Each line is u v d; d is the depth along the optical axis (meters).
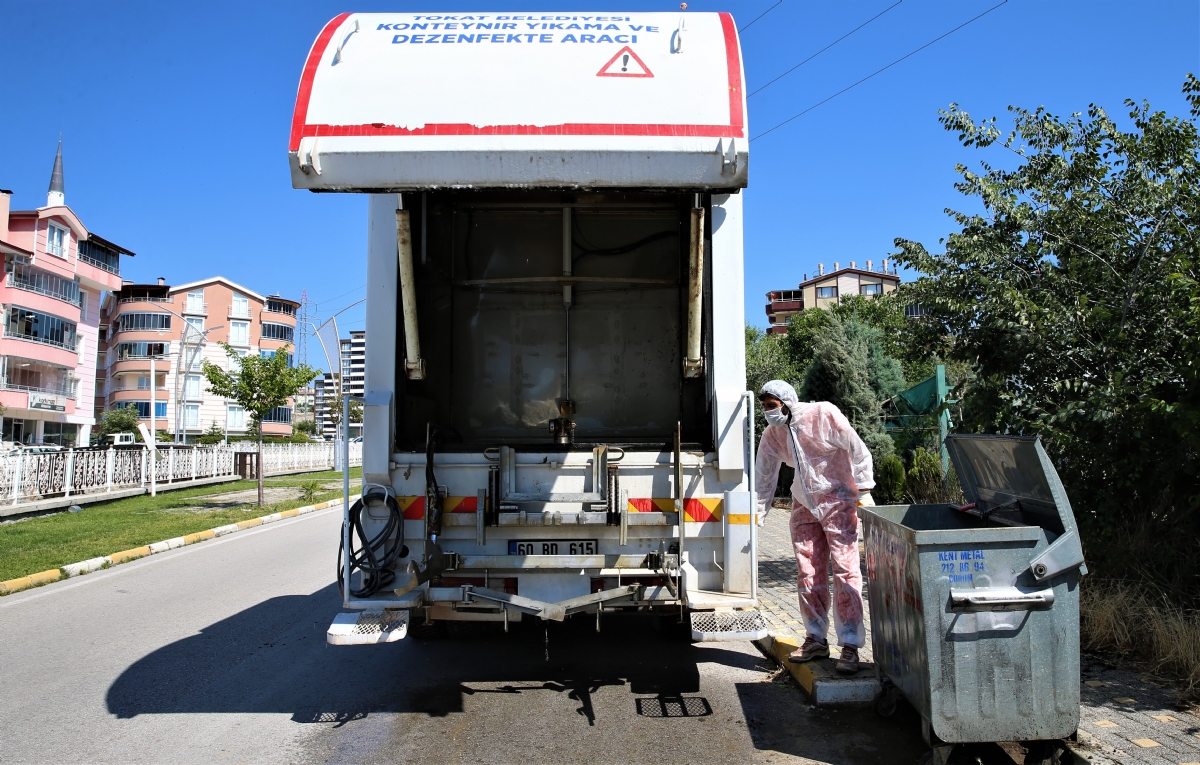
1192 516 5.59
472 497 4.46
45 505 15.36
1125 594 5.21
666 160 3.74
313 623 6.77
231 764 3.85
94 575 9.32
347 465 4.45
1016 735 3.39
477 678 5.12
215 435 58.91
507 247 5.63
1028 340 6.24
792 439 4.55
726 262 4.57
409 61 3.91
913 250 7.87
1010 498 4.02
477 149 3.72
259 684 5.11
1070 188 7.14
